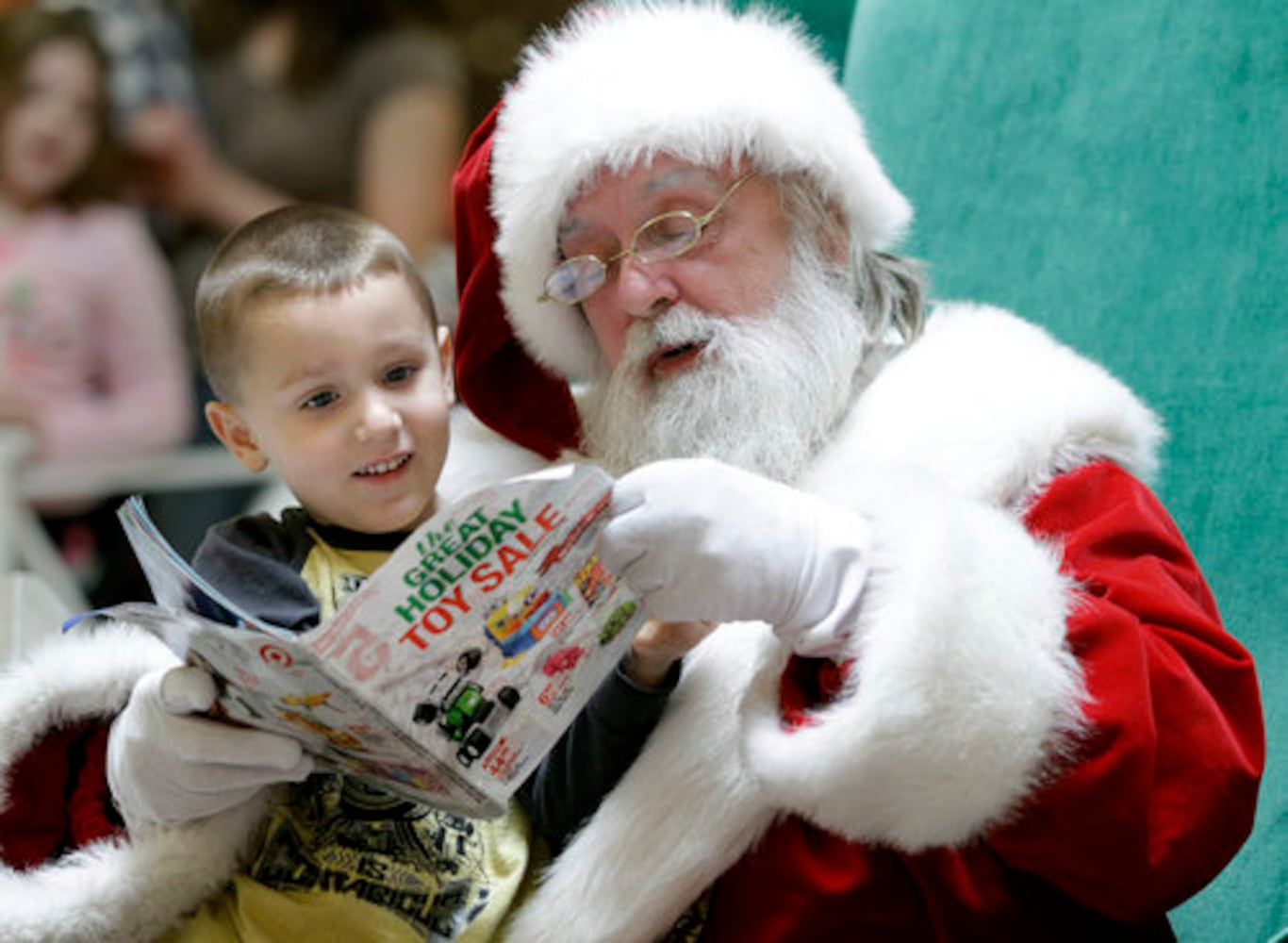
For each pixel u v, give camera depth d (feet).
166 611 4.32
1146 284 6.07
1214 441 5.76
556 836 5.14
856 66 7.34
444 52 9.45
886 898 4.69
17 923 4.84
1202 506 5.74
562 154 5.42
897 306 5.72
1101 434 5.10
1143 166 6.16
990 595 4.23
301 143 9.28
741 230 5.40
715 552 4.41
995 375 5.18
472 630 4.29
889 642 4.21
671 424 5.28
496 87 9.64
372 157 9.45
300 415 5.04
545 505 4.31
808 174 5.52
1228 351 5.80
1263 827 5.28
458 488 5.95
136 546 4.39
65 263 8.68
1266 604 5.51
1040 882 4.60
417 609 4.21
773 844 4.83
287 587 4.90
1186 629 4.57
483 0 9.51
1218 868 4.40
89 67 8.85
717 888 4.96
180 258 9.08
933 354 5.34
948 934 4.57
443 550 4.22
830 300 5.46
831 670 4.55
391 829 4.92
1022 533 4.51
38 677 5.22
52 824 5.27
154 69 8.95
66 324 8.71
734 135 5.33
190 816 4.87
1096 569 4.75
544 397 6.10
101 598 8.70
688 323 5.31
